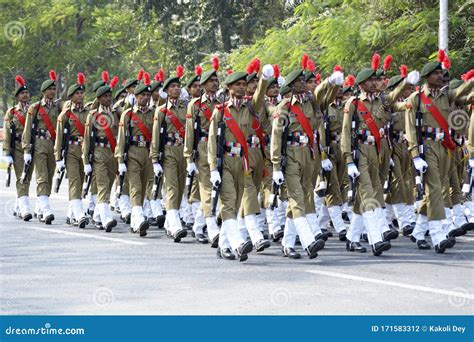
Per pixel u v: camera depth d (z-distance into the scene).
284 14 63.25
